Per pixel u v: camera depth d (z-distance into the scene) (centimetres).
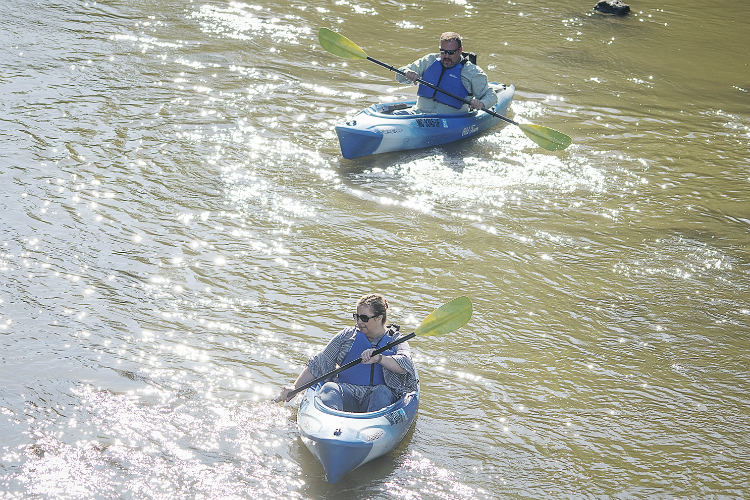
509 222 1375
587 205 1457
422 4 2780
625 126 1856
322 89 1952
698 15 2859
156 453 789
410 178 1527
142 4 2511
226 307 1065
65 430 812
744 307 1152
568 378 967
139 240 1213
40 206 1282
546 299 1145
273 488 755
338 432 752
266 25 2408
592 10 2850
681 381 974
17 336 961
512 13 2752
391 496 757
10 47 2025
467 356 1000
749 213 1452
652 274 1231
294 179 1480
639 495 785
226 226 1281
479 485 781
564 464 821
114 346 960
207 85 1898
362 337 827
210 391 892
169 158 1506
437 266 1216
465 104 1720
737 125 1894
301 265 1188
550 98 2008
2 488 728
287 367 948
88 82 1844
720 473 823
